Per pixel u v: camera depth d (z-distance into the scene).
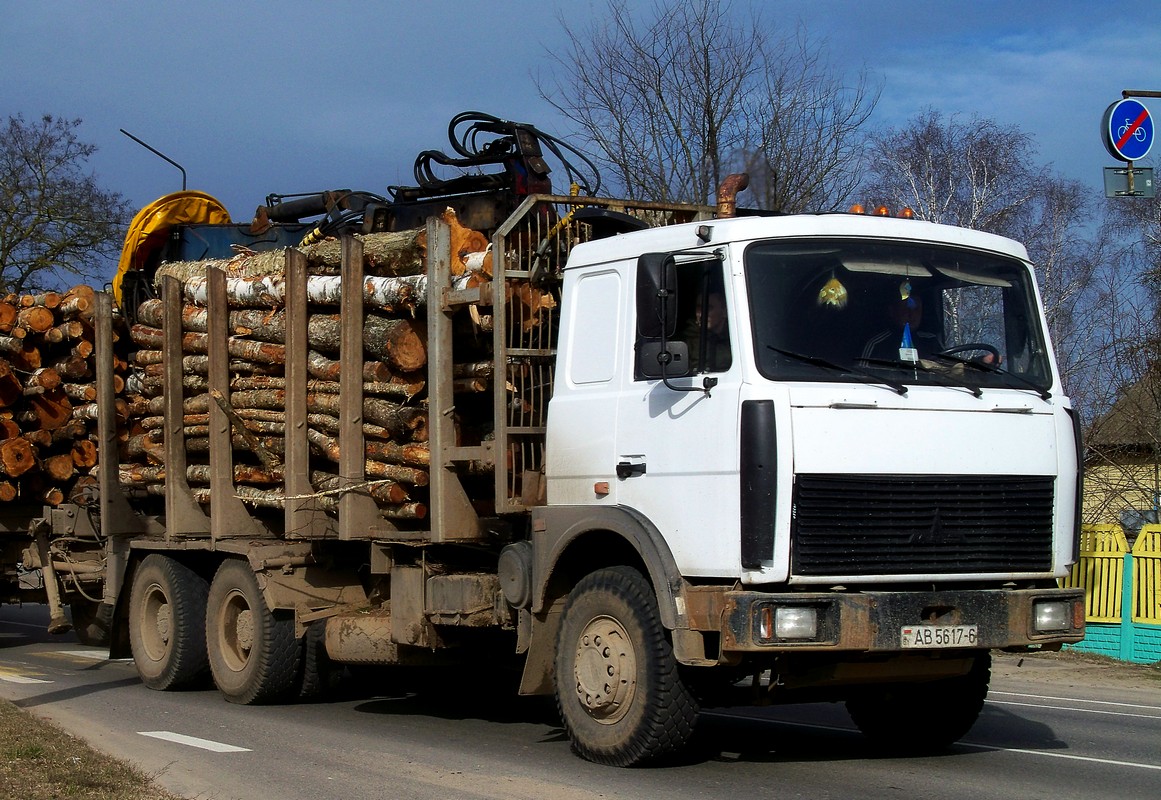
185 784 7.34
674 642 7.15
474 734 9.26
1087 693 12.08
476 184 11.55
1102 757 8.41
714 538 7.11
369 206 12.13
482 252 9.09
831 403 7.05
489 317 8.82
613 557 8.16
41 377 14.33
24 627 19.25
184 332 12.09
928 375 7.41
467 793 7.02
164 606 12.01
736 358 7.14
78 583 14.38
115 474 13.09
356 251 9.90
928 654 7.43
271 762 8.03
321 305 10.49
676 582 7.21
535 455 8.66
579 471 8.05
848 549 7.01
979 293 7.80
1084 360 20.83
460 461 9.05
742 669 7.51
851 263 7.49
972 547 7.31
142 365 12.91
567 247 8.92
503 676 11.10
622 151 21.88
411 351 9.48
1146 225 26.16
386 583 10.42
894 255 7.62
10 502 15.00
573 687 7.88
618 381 7.89
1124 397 19.11
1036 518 7.54
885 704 8.66
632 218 9.27
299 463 10.50
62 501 14.88
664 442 7.46
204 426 11.80
